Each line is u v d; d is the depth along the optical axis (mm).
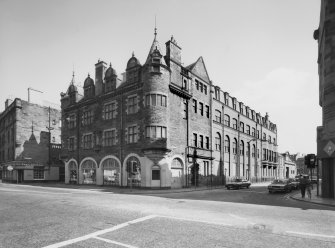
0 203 14922
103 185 31938
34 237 7668
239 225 9148
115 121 31203
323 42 20203
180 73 30812
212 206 13852
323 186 19172
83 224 9289
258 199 18016
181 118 30312
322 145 18766
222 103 39594
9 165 43156
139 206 13664
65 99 40188
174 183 28438
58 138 49062
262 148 53938
